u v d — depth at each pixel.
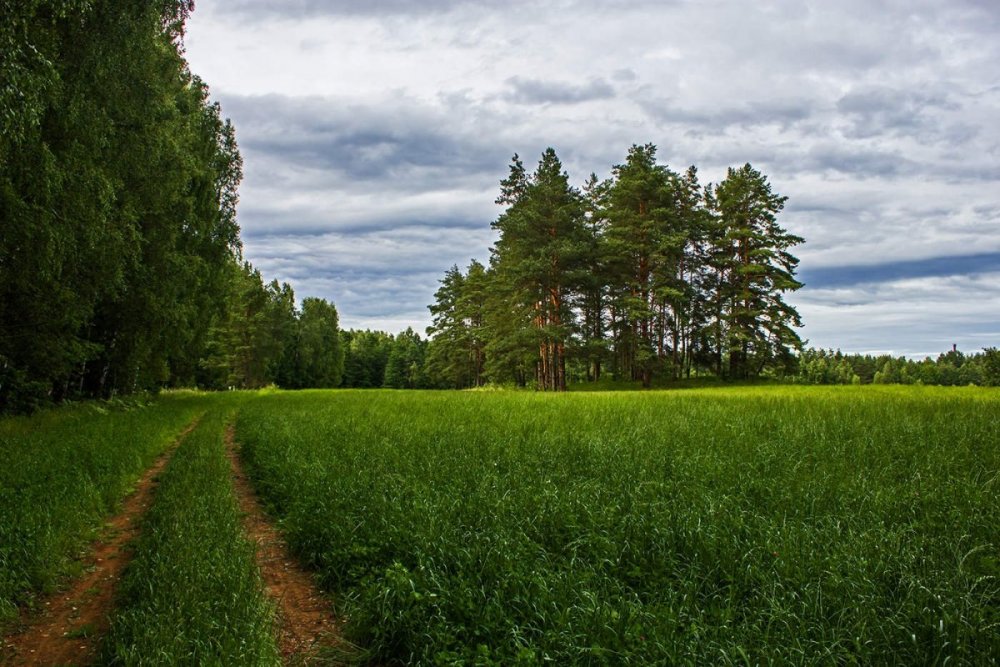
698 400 21.17
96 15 12.13
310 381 96.19
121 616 4.32
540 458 9.41
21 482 8.30
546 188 43.12
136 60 14.09
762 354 50.28
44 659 4.15
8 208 10.81
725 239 51.94
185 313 24.83
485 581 4.81
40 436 12.25
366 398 30.67
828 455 9.23
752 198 51.91
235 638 3.89
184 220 22.78
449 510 6.46
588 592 4.28
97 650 4.23
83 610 4.98
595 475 8.25
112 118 14.75
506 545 5.32
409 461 9.41
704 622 4.06
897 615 3.94
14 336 16.30
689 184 56.47
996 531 5.41
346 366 115.94
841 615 3.93
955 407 15.00
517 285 45.56
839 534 5.39
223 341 71.69
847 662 3.61
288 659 4.21
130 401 26.22
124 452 11.62
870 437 10.45
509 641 3.92
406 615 4.32
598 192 57.97
